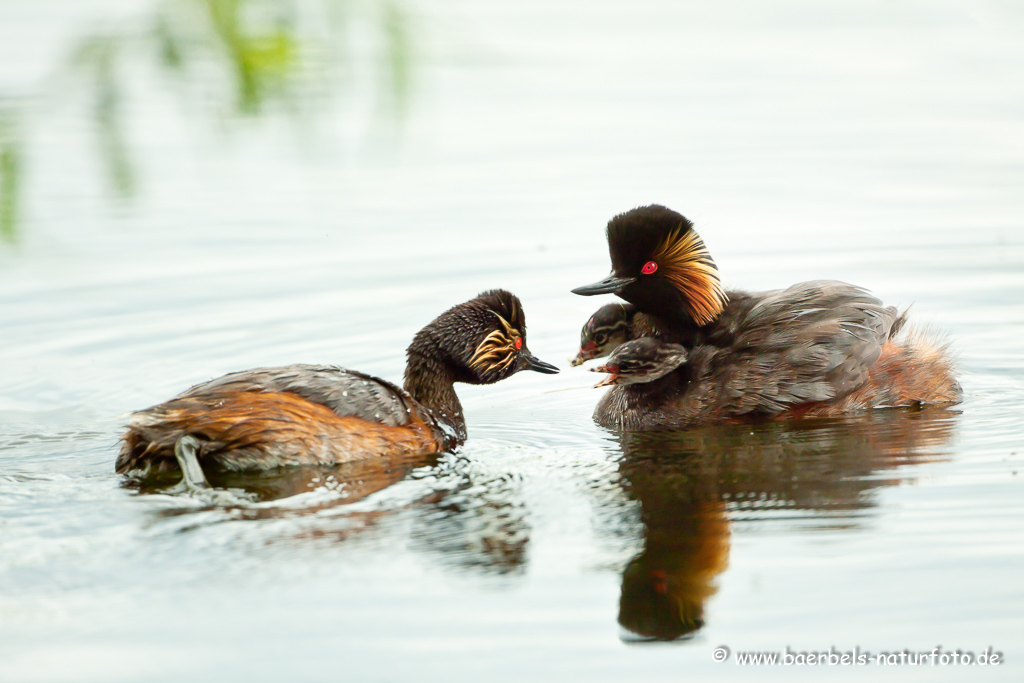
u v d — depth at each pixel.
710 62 34.88
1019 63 33.38
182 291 19.52
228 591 8.96
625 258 14.77
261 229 22.62
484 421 14.55
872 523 10.11
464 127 29.64
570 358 16.98
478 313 13.91
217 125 7.68
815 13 39.97
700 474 11.73
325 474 11.67
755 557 9.49
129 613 8.64
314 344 17.02
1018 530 9.82
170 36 7.34
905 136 27.53
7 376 16.08
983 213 22.34
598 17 40.03
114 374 16.08
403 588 9.04
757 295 15.16
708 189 24.27
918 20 38.50
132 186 7.63
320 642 8.28
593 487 11.38
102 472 11.87
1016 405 13.99
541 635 8.38
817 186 24.27
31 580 9.09
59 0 32.91
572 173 25.66
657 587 9.02
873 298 14.51
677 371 14.30
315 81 7.80
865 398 13.97
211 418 11.41
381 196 24.64
